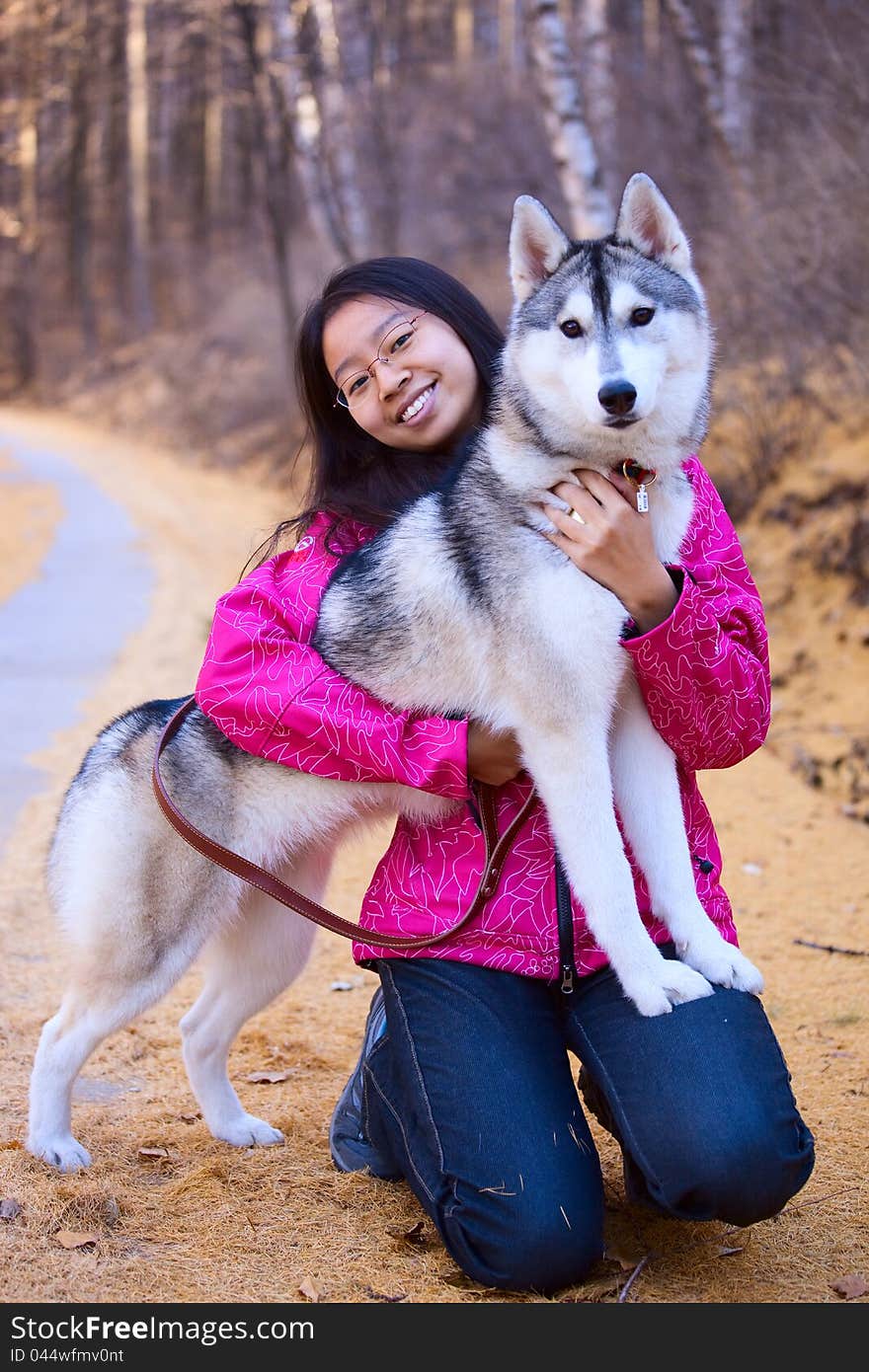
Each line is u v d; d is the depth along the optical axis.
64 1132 3.02
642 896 2.87
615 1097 2.54
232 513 18.30
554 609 2.77
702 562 2.95
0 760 6.46
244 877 2.88
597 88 14.41
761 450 9.83
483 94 20.92
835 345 9.74
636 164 13.65
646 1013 2.56
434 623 2.92
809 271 9.20
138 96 46.16
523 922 2.68
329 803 3.00
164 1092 3.45
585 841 2.67
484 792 2.85
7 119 40.00
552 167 17.12
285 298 23.72
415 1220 2.79
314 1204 2.85
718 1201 2.41
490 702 2.90
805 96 9.57
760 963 4.22
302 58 18.84
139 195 46.34
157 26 27.78
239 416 26.48
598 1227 2.49
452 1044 2.57
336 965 4.38
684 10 12.07
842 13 9.62
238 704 2.78
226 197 42.50
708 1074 2.44
